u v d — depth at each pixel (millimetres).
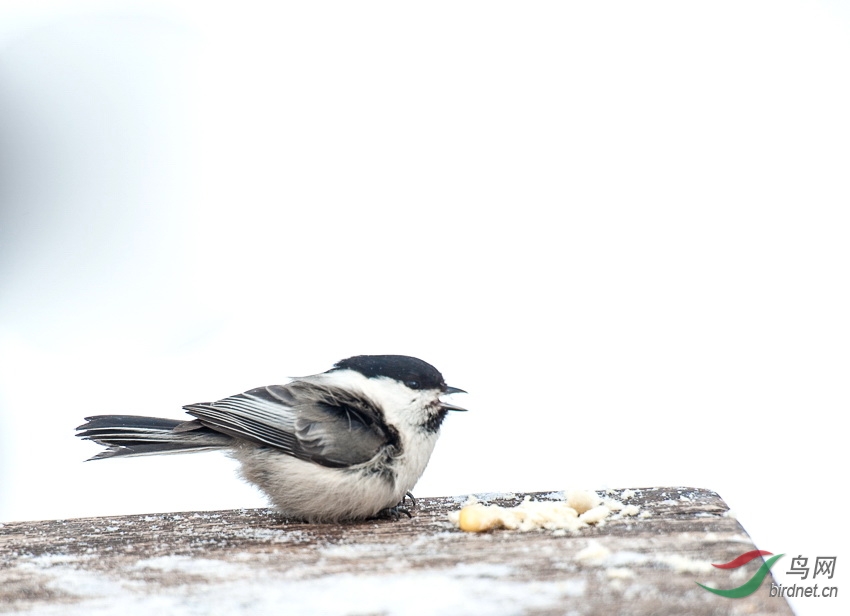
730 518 7855
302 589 6363
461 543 7410
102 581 6684
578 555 6758
